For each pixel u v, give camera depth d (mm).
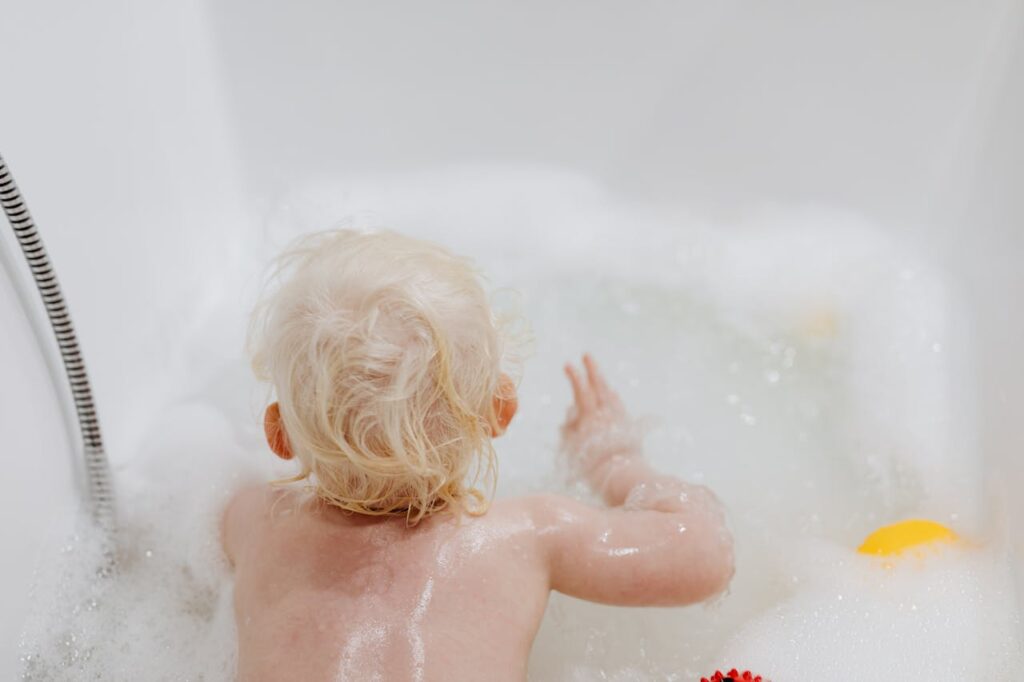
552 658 939
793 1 1282
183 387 1183
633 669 938
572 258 1403
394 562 778
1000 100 1212
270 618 777
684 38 1335
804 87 1326
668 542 873
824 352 1288
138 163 1171
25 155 973
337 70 1356
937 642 902
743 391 1255
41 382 937
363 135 1402
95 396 1051
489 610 780
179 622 951
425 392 745
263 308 996
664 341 1317
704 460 1179
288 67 1342
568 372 1083
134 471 1065
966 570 946
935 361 1183
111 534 994
